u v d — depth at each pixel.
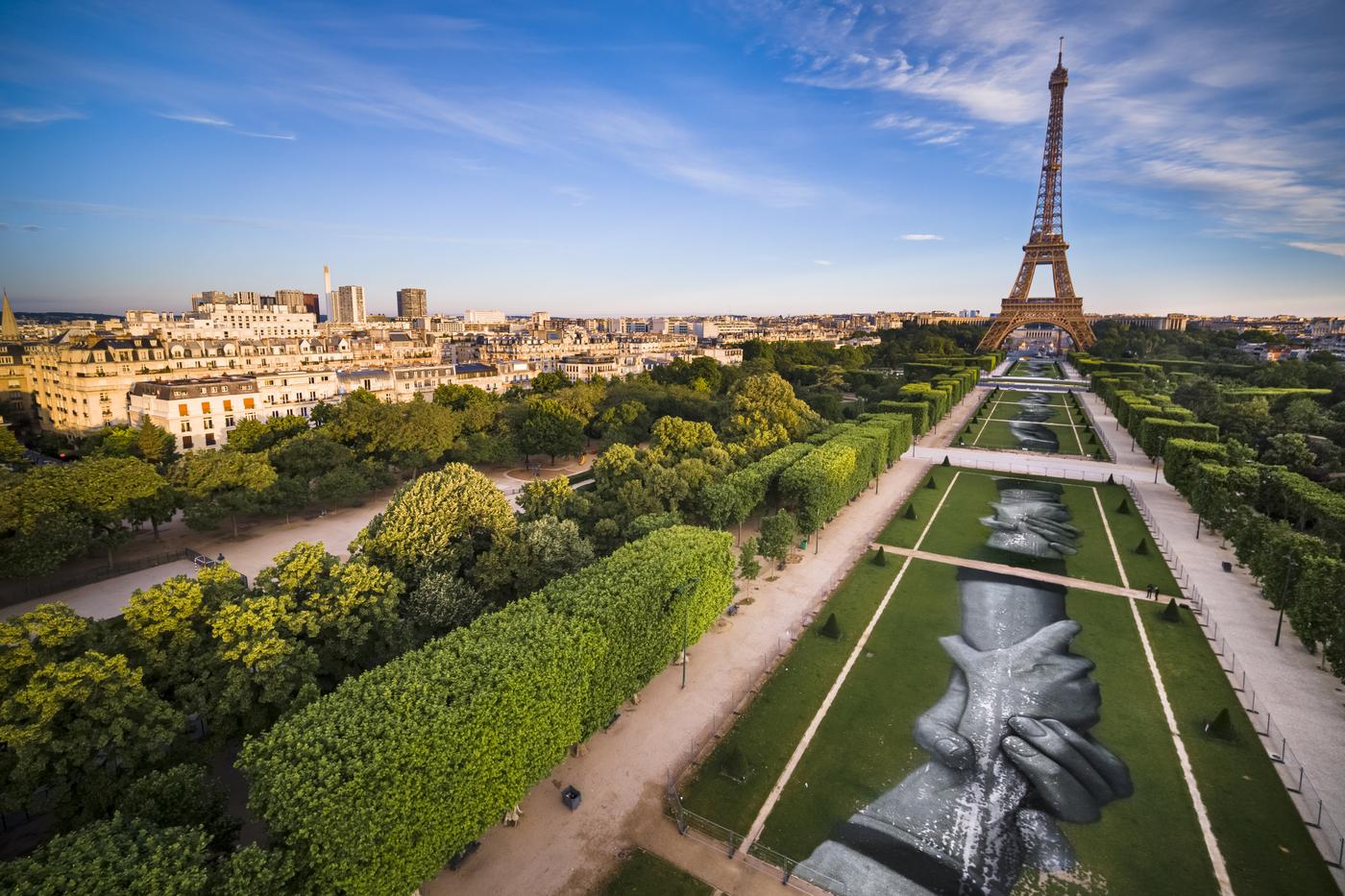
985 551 137.25
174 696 70.12
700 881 60.97
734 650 98.62
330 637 77.19
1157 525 152.62
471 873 61.31
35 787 58.16
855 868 62.09
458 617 86.88
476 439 198.38
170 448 196.12
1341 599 88.00
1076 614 110.12
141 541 145.38
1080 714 83.94
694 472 138.62
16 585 120.88
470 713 59.25
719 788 71.62
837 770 74.38
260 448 186.75
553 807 69.38
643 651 81.38
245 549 140.62
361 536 101.12
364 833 51.00
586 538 113.44
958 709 85.12
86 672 57.84
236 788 71.12
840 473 149.62
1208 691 88.38
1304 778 72.50
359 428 183.00
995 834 65.88
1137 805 69.31
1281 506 147.12
